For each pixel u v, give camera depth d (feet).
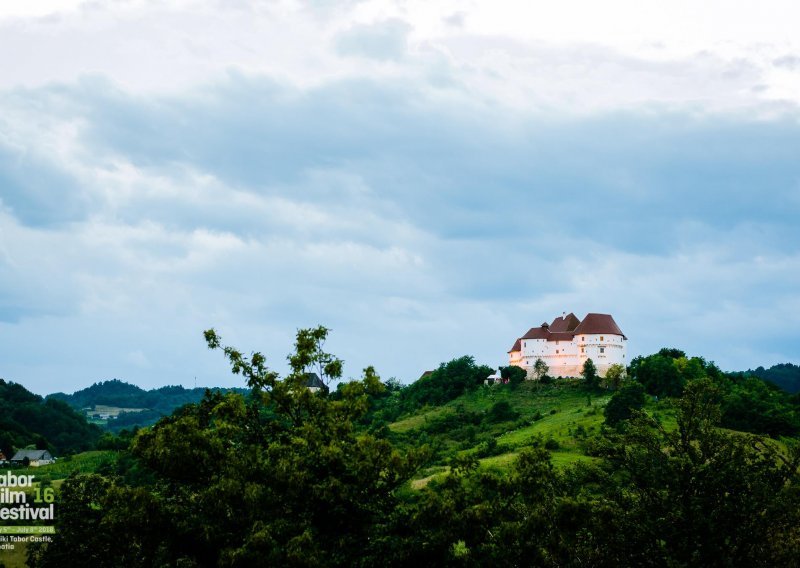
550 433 550.77
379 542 140.15
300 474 139.23
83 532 158.40
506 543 141.90
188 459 149.07
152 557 150.71
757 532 154.81
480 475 155.22
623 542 154.71
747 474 162.09
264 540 126.82
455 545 165.78
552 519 145.48
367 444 152.15
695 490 161.89
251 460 148.25
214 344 171.42
